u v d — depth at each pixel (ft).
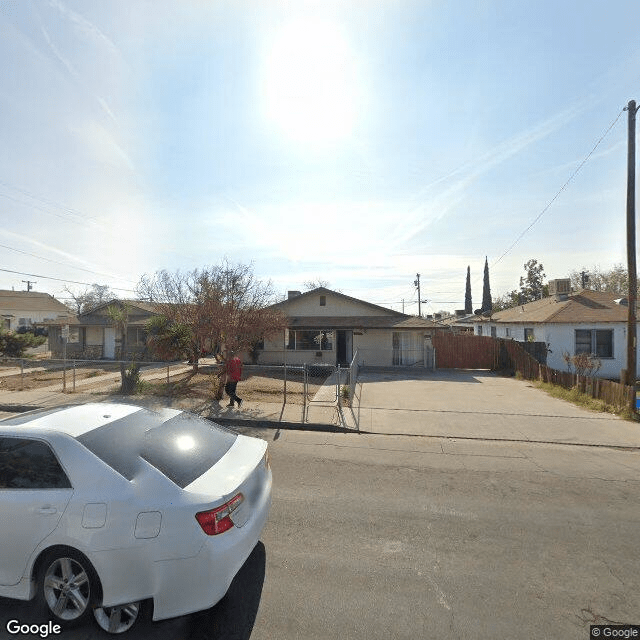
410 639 10.00
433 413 38.63
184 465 11.48
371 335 81.35
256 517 11.93
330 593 11.79
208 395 44.47
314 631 10.23
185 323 52.85
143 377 58.08
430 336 80.38
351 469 23.06
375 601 11.45
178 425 13.62
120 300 96.99
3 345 80.94
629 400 37.86
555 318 70.74
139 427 12.58
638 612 11.15
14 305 158.61
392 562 13.50
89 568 10.12
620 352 68.85
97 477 10.49
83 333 95.66
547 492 19.94
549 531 15.83
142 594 9.85
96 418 12.53
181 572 9.86
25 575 10.42
